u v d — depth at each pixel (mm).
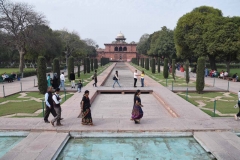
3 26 28000
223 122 9062
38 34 30438
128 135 7992
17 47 30172
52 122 8336
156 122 8961
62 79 17000
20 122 8906
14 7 28891
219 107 11961
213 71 29219
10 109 11445
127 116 10750
